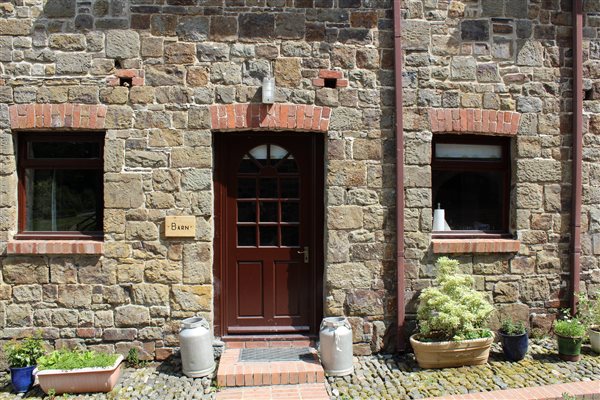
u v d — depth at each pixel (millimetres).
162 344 4684
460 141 5121
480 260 5004
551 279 5105
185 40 4691
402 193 4797
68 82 4609
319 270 4984
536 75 5062
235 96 4711
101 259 4641
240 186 4977
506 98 5008
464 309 4418
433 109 4895
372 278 4840
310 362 4406
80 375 4027
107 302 4652
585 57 5152
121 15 4656
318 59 4785
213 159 4855
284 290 5008
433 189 5141
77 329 4641
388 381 4207
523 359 4625
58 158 4773
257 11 4750
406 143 4863
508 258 5043
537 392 3930
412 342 4527
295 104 4746
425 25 4914
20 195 4746
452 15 4961
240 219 4980
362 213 4816
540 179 5062
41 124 4570
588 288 5164
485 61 4988
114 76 4641
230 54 4723
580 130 5051
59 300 4625
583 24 5137
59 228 4820
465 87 4949
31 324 4621
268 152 4980
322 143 4961
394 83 4836
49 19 4625
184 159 4668
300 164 4984
